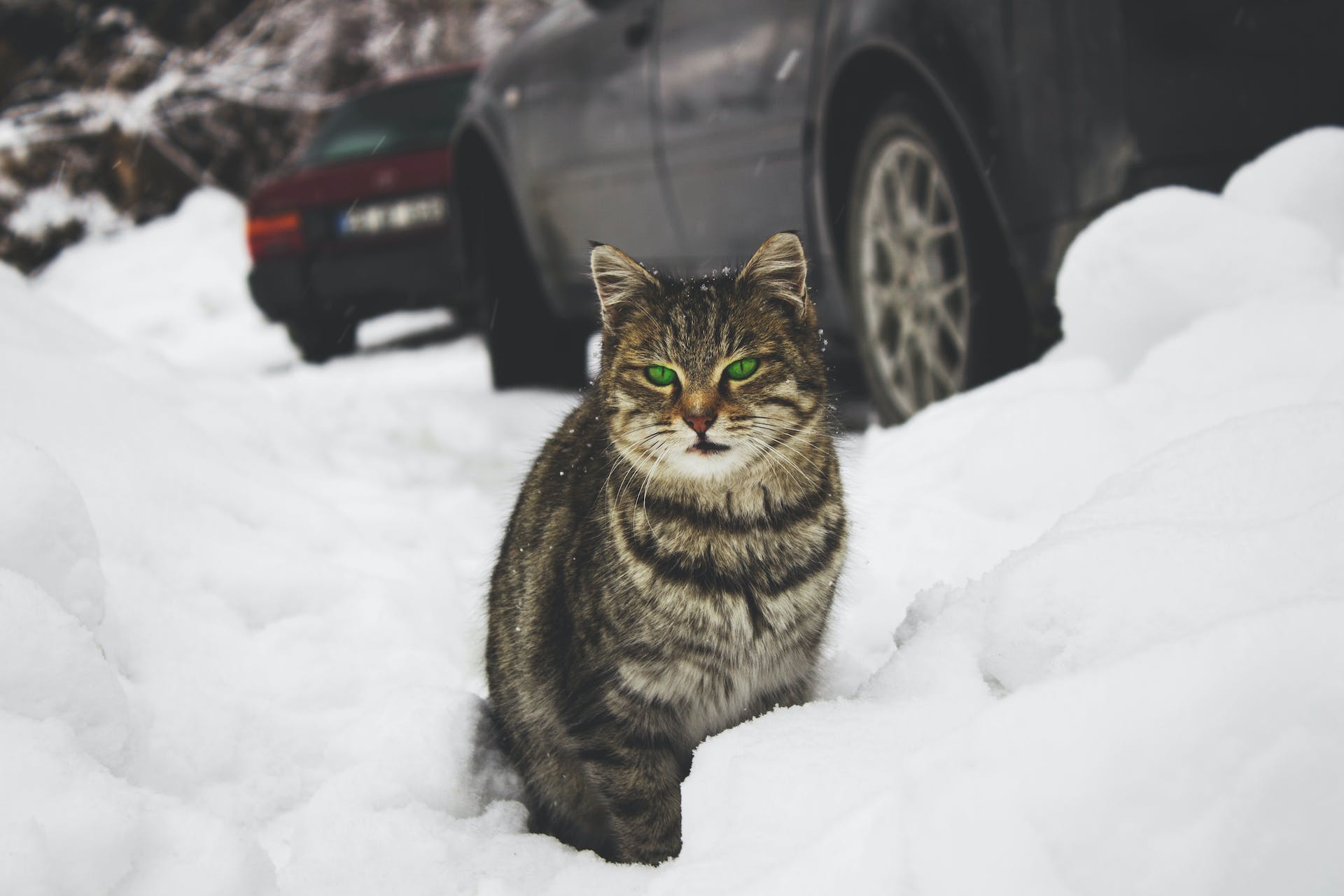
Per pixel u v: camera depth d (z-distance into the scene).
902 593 3.33
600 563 2.79
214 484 3.56
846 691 3.06
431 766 2.68
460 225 8.03
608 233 6.44
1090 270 3.74
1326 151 3.54
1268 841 1.58
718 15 5.36
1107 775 1.68
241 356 11.53
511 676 3.07
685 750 2.91
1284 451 2.33
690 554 2.77
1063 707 1.76
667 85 5.66
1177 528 2.18
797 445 2.92
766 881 1.82
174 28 17.23
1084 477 3.33
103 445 3.38
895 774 2.09
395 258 9.45
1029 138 3.92
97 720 2.24
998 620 2.24
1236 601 2.01
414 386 8.49
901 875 1.71
